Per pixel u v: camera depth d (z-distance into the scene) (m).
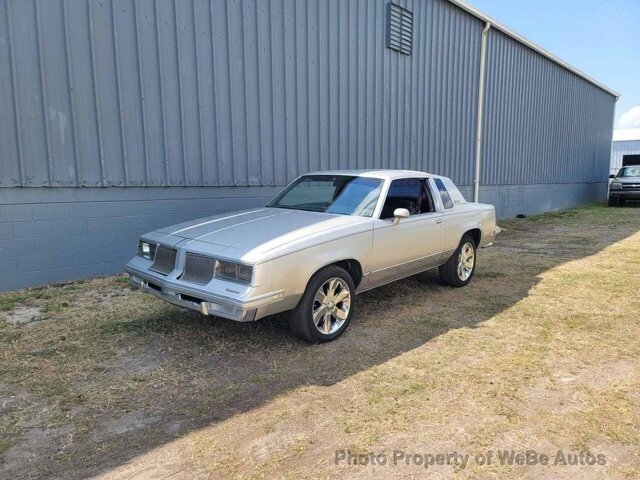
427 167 12.28
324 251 4.11
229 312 3.64
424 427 2.92
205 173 7.41
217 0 7.29
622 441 2.78
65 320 4.77
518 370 3.74
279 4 8.18
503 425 2.94
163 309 5.12
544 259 8.45
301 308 4.04
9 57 5.53
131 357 3.93
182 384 3.47
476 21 13.40
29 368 3.71
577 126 21.19
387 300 5.69
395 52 10.80
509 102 15.60
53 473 2.48
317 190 5.46
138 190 6.73
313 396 3.30
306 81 8.80
